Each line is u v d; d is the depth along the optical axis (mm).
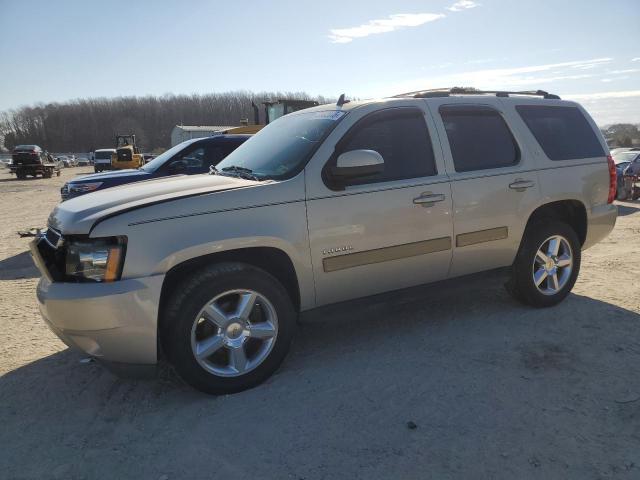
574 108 5062
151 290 3125
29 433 3057
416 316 4734
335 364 3816
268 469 2646
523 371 3586
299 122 4320
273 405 3262
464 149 4305
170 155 8305
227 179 3805
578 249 4891
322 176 3676
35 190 25812
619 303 4898
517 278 4668
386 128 4008
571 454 2674
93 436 3006
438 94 4445
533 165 4566
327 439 2879
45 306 3164
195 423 3096
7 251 9023
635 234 8789
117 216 3133
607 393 3262
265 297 3473
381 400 3271
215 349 3361
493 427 2934
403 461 2666
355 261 3787
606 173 5023
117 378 3725
